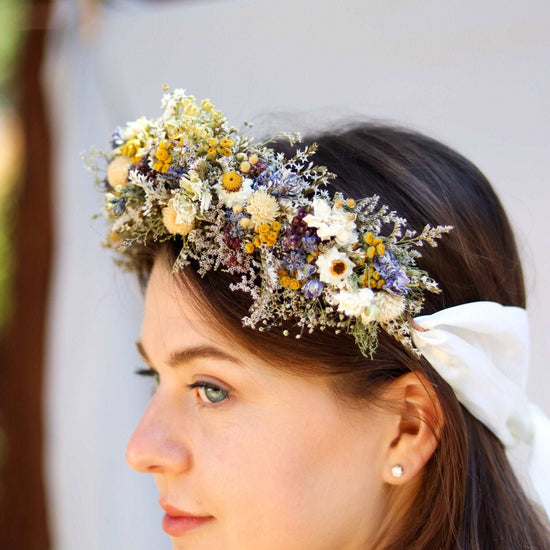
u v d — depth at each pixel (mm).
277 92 2514
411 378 1300
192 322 1249
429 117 2377
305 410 1227
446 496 1314
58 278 2746
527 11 2297
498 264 1477
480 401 1339
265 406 1229
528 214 2281
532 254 2189
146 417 1302
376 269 1194
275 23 2520
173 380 1298
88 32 2643
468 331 1336
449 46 2369
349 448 1255
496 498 1396
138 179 1271
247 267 1213
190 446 1258
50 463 2730
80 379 2674
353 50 2455
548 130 2275
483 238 1446
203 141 1261
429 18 2391
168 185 1281
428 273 1330
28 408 2777
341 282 1189
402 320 1241
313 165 1373
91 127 2707
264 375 1226
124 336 2639
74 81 2725
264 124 1928
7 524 2779
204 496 1243
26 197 2785
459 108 2352
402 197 1368
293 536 1225
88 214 2721
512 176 2301
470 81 2348
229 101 2547
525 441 1483
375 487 1294
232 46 2557
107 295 2457
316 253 1197
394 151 1443
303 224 1198
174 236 1302
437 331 1262
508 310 1375
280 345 1209
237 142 1275
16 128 2859
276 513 1217
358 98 2441
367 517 1291
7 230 3006
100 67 2676
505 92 2316
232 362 1229
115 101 2664
